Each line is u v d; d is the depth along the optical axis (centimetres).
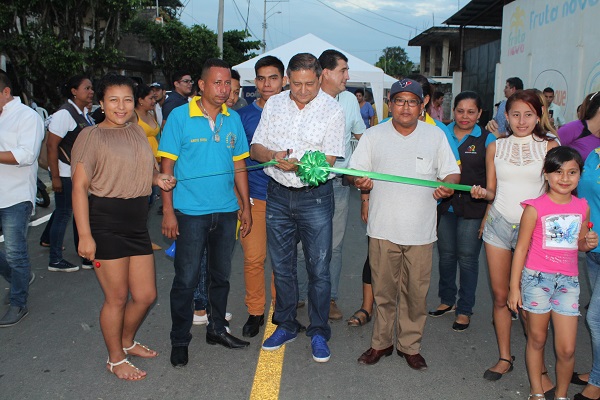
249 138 439
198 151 367
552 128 354
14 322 449
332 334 439
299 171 346
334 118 372
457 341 431
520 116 347
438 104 673
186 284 374
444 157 363
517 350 416
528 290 322
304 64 354
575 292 316
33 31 1266
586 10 1016
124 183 332
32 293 521
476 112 433
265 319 468
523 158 350
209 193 371
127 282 352
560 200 315
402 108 344
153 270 365
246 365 384
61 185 566
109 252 337
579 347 423
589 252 344
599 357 333
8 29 1255
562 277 316
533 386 334
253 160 409
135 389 350
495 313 375
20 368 376
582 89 1032
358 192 1078
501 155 358
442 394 349
